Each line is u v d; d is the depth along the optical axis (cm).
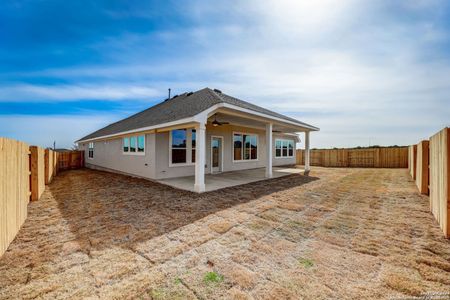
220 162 1211
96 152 1619
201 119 656
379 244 325
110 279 238
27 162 458
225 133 1234
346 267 262
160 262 273
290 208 519
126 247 314
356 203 569
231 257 286
